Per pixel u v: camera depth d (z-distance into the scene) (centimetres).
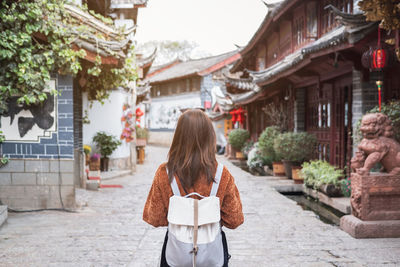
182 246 173
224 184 184
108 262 366
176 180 182
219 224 183
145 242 433
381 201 466
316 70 865
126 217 565
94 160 1067
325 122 960
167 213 189
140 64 1491
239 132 1764
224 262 194
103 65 680
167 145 3303
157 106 3534
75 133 837
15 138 578
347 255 390
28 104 546
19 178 581
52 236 454
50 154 582
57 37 553
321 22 984
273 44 1534
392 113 532
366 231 455
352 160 491
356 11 704
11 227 494
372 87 634
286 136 945
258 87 1331
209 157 185
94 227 501
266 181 977
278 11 1175
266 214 597
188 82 3011
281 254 396
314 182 785
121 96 1203
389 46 512
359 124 596
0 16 505
